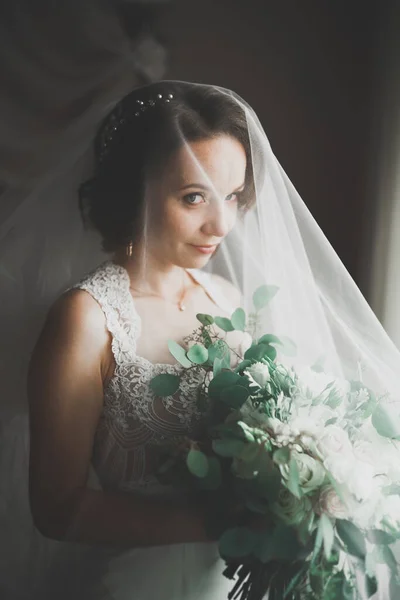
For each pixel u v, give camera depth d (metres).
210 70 1.99
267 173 1.19
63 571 1.07
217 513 1.01
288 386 1.06
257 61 2.03
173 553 1.06
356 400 1.09
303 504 0.94
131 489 1.08
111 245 1.19
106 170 1.16
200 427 1.07
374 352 1.27
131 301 1.13
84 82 1.65
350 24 2.02
